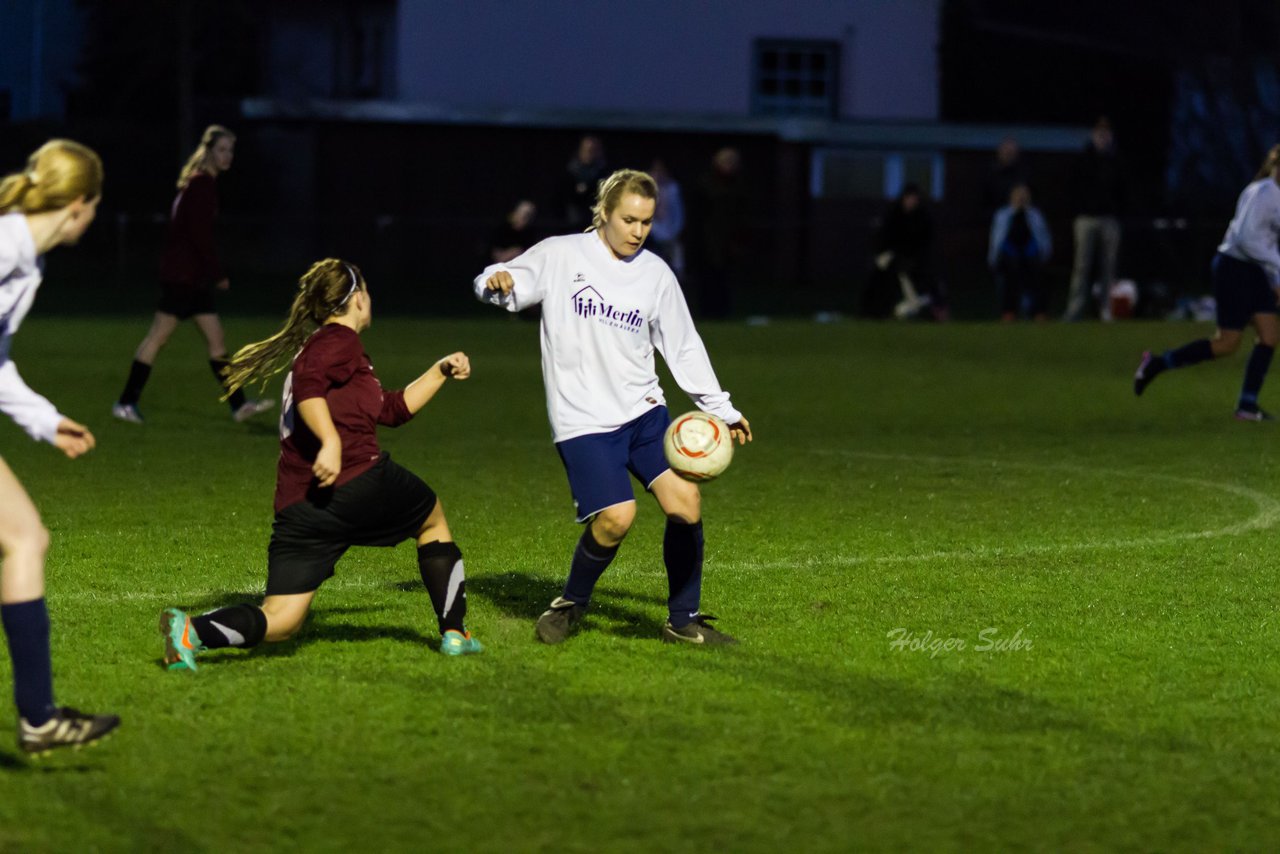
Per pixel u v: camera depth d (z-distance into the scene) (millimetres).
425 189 115312
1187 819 14492
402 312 88188
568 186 77938
